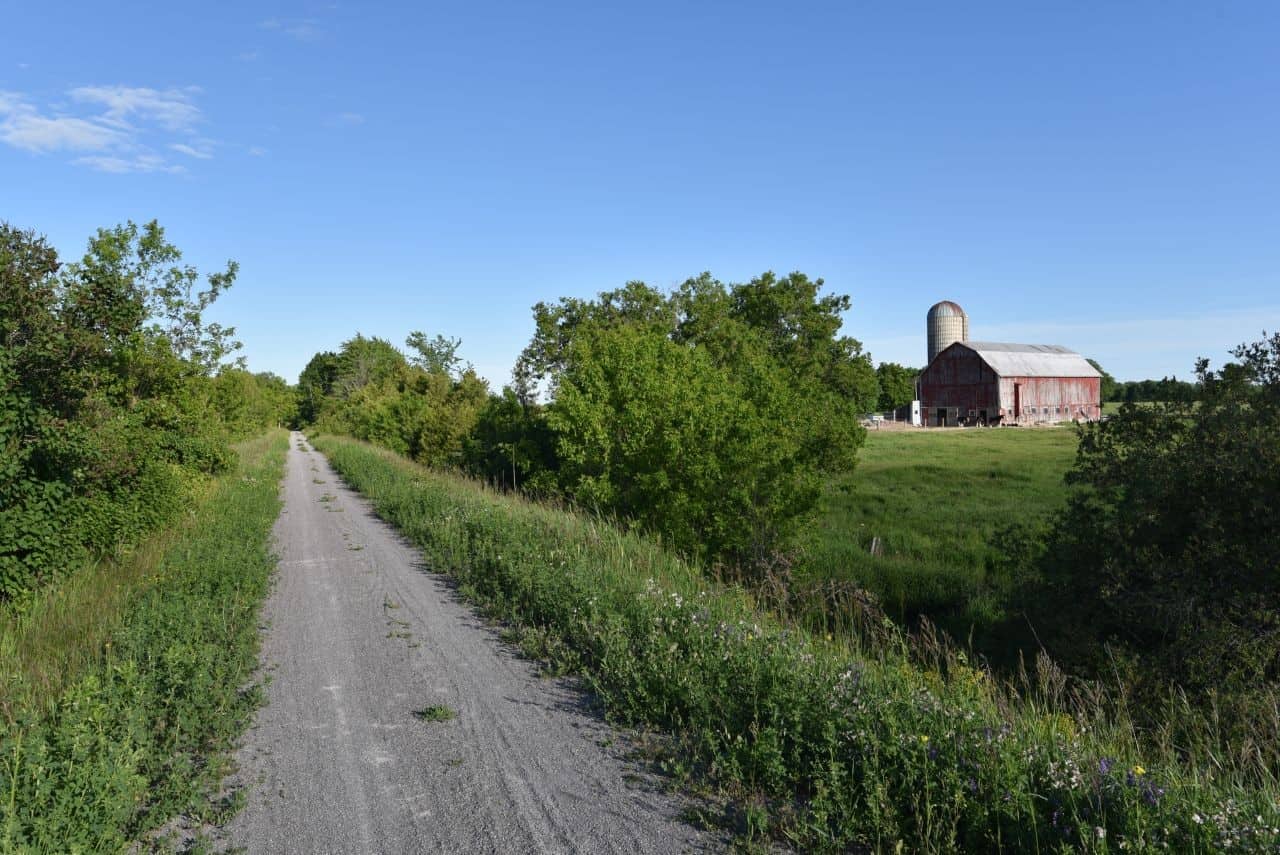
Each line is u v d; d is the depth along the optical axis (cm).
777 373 1780
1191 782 458
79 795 428
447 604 1029
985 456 4022
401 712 645
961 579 1540
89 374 1071
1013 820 418
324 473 3575
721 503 1488
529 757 555
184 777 495
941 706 551
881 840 427
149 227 1927
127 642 723
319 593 1096
